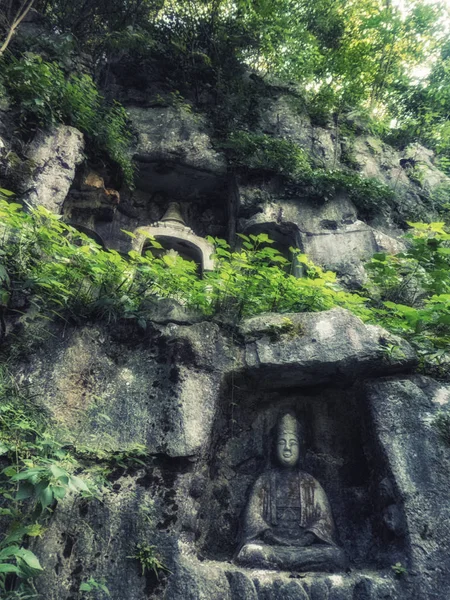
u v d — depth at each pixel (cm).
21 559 369
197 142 1034
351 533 531
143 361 551
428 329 633
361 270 910
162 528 457
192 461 493
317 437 591
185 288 603
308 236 960
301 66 1309
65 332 545
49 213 564
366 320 648
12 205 552
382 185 1061
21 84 786
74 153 803
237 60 1212
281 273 633
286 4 1352
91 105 927
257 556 481
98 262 571
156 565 436
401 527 482
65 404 504
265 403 604
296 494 537
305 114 1198
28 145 765
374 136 1277
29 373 509
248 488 560
